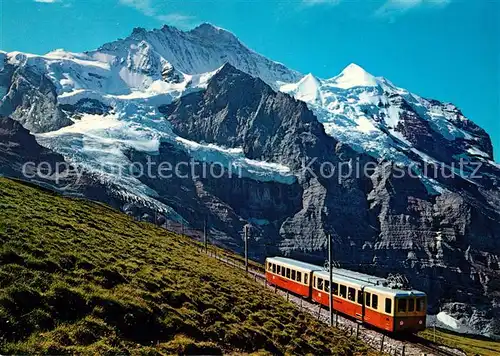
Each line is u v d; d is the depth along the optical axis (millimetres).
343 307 54969
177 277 37594
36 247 29719
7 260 26547
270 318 35719
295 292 65688
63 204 60500
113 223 61562
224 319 31062
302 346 32344
